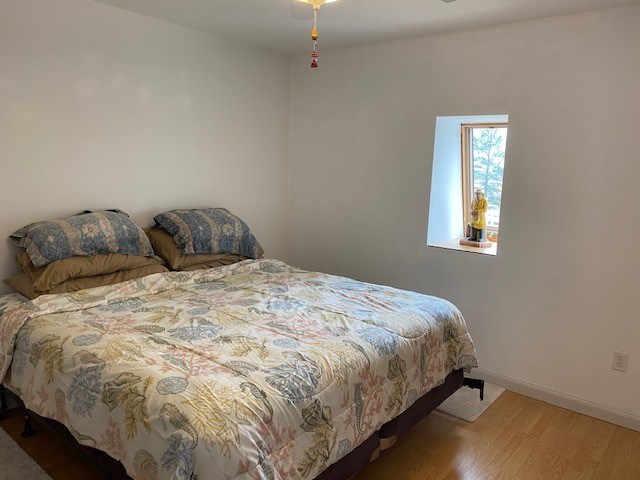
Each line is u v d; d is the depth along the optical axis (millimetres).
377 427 1971
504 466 2283
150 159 3111
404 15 2705
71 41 2650
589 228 2682
